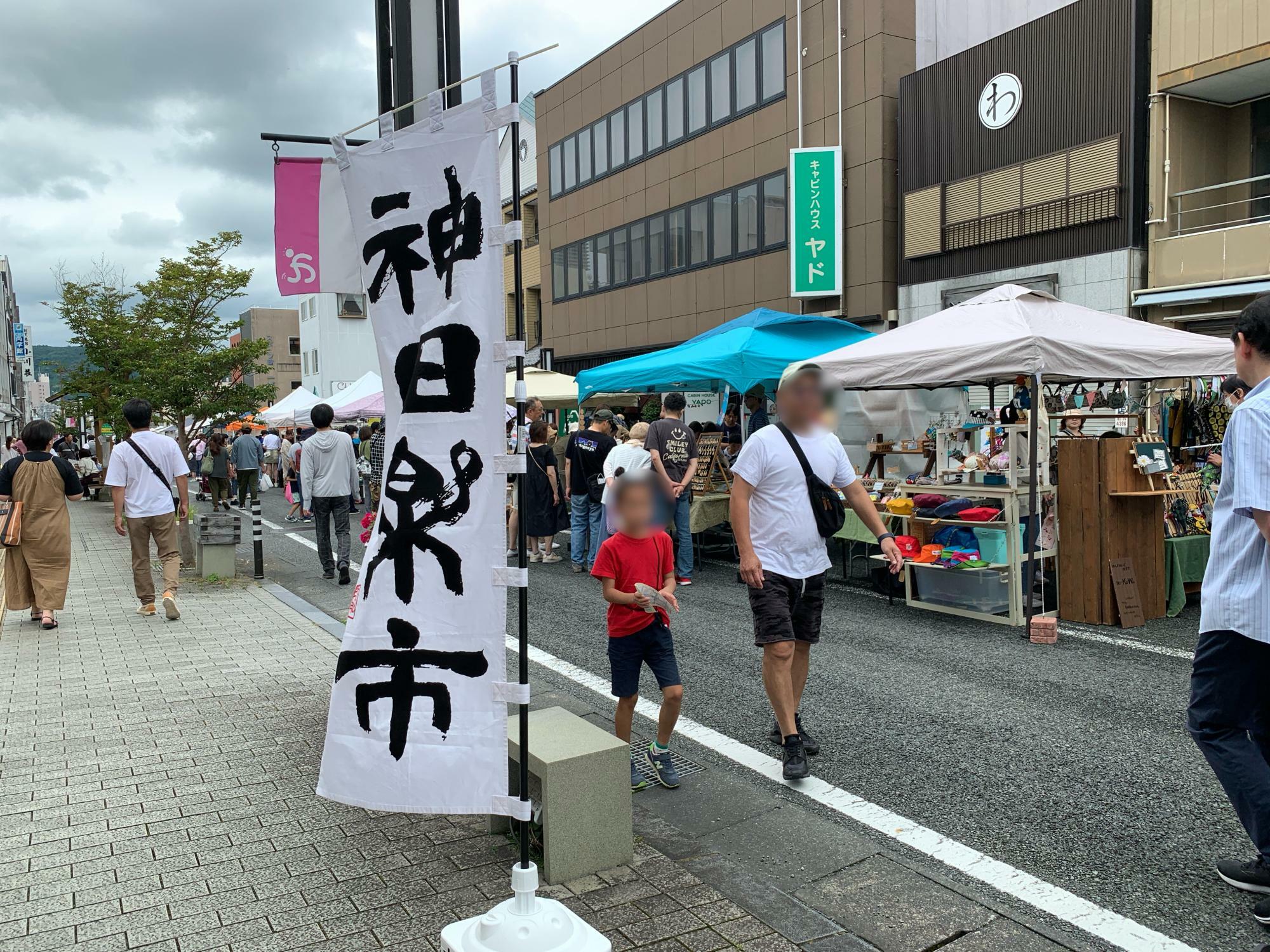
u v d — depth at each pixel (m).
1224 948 2.71
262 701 5.14
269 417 20.44
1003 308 7.22
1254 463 2.56
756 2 18.92
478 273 2.77
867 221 16.84
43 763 4.16
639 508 3.68
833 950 2.64
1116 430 8.81
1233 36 11.78
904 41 16.61
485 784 2.75
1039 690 5.35
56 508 7.18
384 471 3.00
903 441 11.32
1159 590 7.25
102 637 6.83
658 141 22.19
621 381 10.91
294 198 4.20
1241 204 12.57
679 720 4.95
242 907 2.87
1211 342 7.36
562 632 7.13
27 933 2.72
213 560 9.62
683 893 2.96
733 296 20.16
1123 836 3.47
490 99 2.70
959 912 2.89
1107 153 13.02
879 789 3.98
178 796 3.78
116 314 19.53
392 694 2.92
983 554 7.21
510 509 11.23
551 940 2.37
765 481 4.12
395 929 2.73
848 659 6.12
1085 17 13.25
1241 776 2.85
